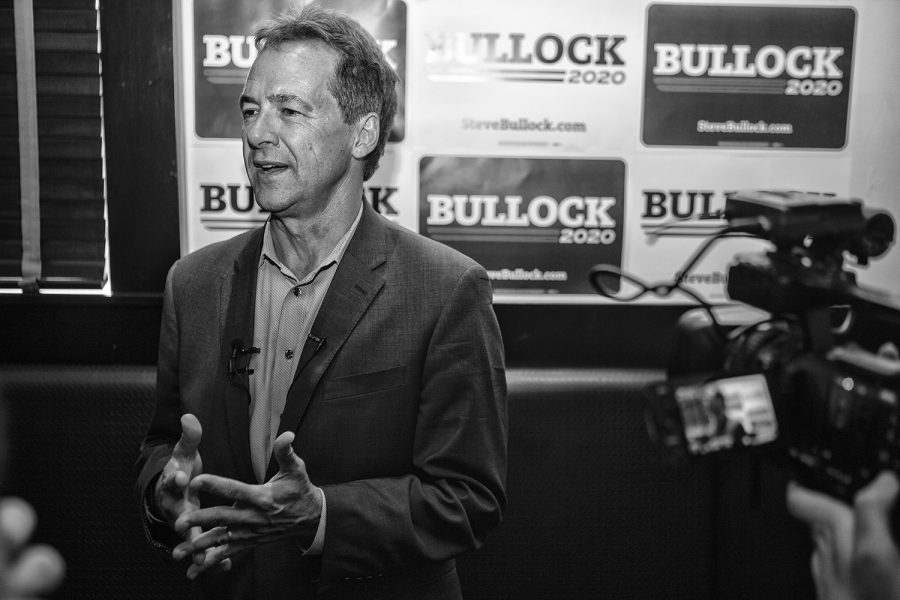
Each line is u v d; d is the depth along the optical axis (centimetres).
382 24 195
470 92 197
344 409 124
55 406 198
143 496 126
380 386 125
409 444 128
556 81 198
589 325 206
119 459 199
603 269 105
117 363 204
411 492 121
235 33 194
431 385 126
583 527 203
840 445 81
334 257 129
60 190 199
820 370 85
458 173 200
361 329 126
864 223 92
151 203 200
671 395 90
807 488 86
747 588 202
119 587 201
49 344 204
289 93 120
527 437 201
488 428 127
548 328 206
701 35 197
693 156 200
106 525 200
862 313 92
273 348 129
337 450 124
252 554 127
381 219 136
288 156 120
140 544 200
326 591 125
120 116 198
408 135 198
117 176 199
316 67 121
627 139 200
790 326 95
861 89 199
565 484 202
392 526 117
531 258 203
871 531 72
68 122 197
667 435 90
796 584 199
